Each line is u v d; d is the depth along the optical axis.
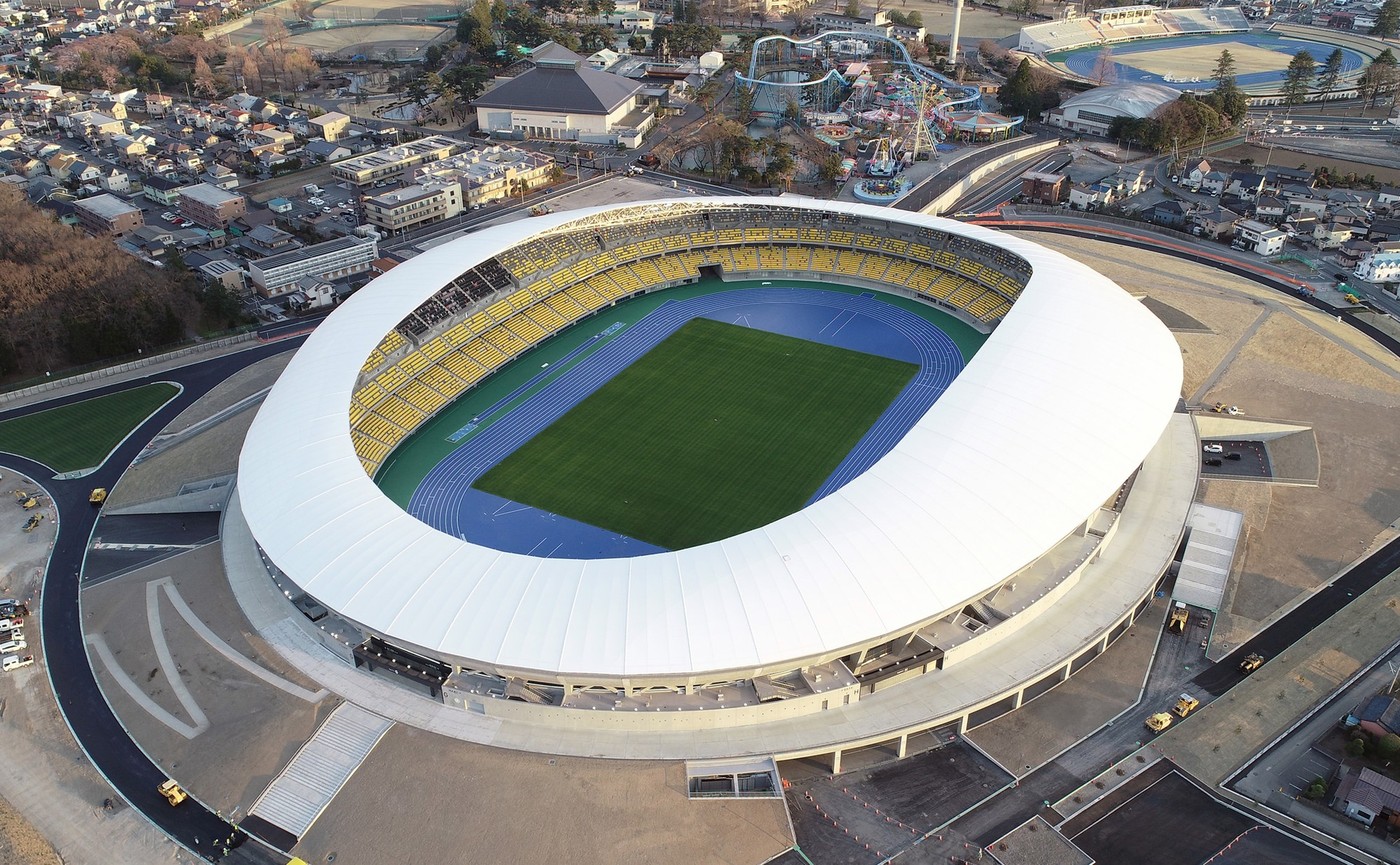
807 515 91.00
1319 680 93.69
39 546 115.00
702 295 172.38
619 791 79.81
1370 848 78.38
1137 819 80.75
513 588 85.75
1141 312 129.50
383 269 189.00
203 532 116.25
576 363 150.62
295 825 78.69
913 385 143.50
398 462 127.62
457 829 77.06
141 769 84.56
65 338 155.00
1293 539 112.50
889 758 87.12
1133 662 96.19
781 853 76.00
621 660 80.19
